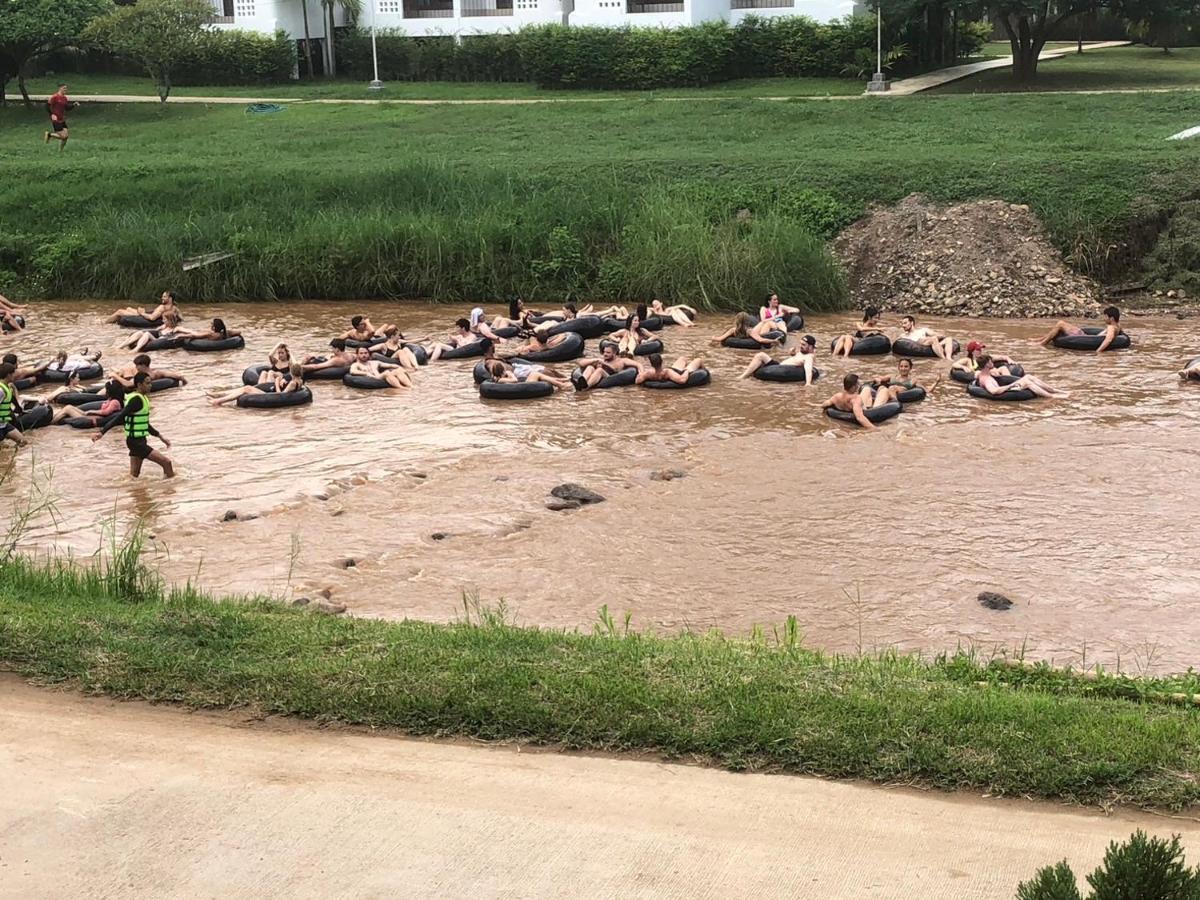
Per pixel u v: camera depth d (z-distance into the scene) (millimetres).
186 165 37406
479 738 7984
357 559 13977
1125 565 13719
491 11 59531
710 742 7727
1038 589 13062
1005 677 9352
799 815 6945
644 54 53906
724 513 15516
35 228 33844
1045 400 20828
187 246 32094
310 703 8305
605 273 30094
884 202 31828
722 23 54031
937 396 21234
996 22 74688
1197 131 37281
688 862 6422
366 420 20344
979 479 16750
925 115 42594
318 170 36031
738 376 22938
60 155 40469
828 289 29078
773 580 13352
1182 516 15266
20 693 8570
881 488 16422
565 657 9008
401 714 8180
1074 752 7445
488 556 14086
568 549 14305
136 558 12164
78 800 7062
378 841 6629
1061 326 25031
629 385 22359
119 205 34625
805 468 17344
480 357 24891
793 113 44000
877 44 51000
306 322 28531
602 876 6285
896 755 7508
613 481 16891
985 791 7250
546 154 38094
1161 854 4652
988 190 31438
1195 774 7246
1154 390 21391
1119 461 17453
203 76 59438
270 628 9719
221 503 16062
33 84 60000
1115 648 11547
